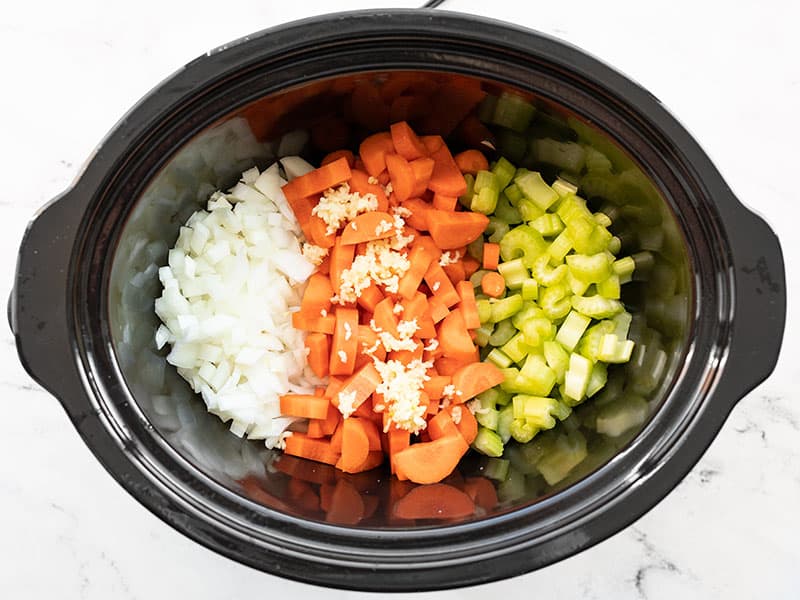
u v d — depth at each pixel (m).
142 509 0.48
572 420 0.45
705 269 0.39
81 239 0.37
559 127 0.41
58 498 0.48
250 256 0.45
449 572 0.38
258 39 0.37
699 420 0.38
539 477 0.42
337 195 0.44
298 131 0.43
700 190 0.38
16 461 0.48
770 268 0.38
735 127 0.49
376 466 0.46
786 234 0.48
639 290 0.45
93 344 0.38
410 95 0.41
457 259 0.46
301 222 0.45
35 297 0.37
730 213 0.38
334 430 0.45
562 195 0.45
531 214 0.46
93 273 0.38
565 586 0.48
